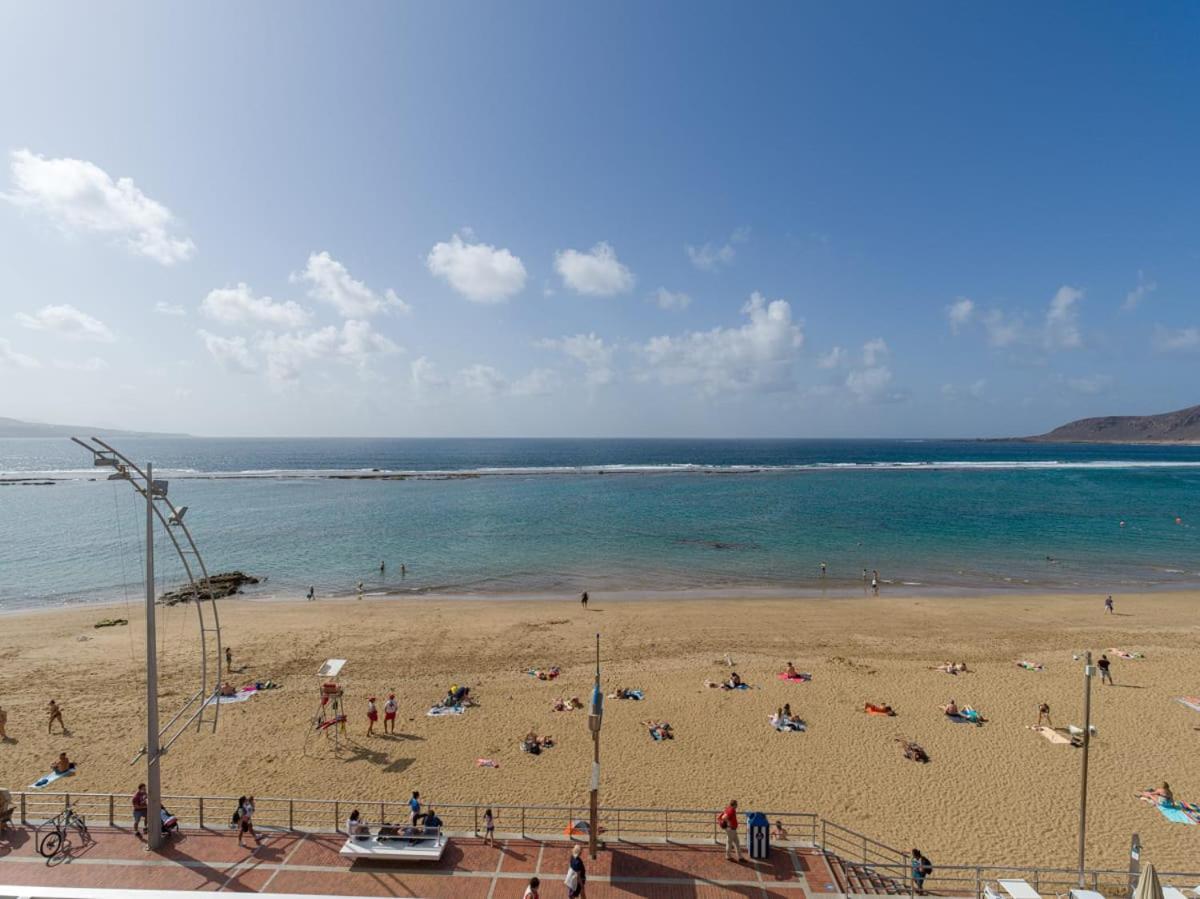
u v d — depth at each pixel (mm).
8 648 31406
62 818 15195
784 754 20656
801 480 125625
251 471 147125
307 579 48469
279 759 20203
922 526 69625
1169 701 24688
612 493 102312
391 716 22328
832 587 45125
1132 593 43062
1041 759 20344
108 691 25750
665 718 23250
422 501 92125
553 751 20797
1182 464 177250
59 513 80062
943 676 27375
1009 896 12711
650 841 14906
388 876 13656
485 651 30844
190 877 13398
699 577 48188
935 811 17547
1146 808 17609
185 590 44438
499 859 14320
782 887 13344
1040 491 104312
